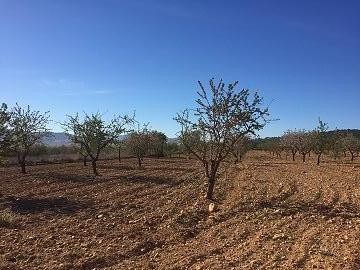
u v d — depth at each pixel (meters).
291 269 10.54
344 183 27.48
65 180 31.08
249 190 25.00
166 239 14.23
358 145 57.88
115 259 11.98
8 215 17.41
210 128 21.80
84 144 35.41
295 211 18.45
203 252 12.35
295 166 44.28
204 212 18.69
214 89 21.58
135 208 19.84
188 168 41.19
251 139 49.72
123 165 46.31
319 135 51.75
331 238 13.63
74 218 17.56
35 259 11.89
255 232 14.88
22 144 35.25
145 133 45.34
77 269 11.14
